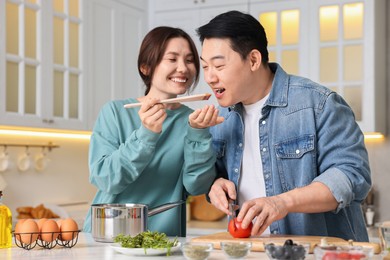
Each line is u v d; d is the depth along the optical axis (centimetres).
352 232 203
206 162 207
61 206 402
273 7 407
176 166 217
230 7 417
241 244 160
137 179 215
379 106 398
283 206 175
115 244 173
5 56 321
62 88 362
